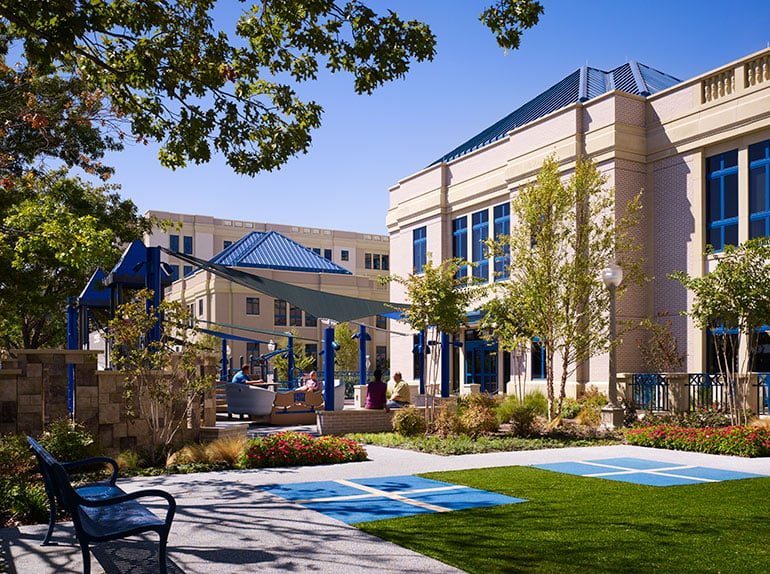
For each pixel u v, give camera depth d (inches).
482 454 492.1
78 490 256.8
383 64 353.7
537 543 231.9
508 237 743.1
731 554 217.8
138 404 456.8
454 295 641.6
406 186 1296.8
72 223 506.9
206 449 438.9
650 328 802.8
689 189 824.3
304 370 1568.7
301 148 409.1
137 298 453.4
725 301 590.6
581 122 915.4
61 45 316.8
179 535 250.4
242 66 390.0
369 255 2832.2
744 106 761.6
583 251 725.9
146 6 353.4
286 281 1936.5
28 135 735.1
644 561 210.4
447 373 820.0
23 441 382.3
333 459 447.2
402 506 297.0
